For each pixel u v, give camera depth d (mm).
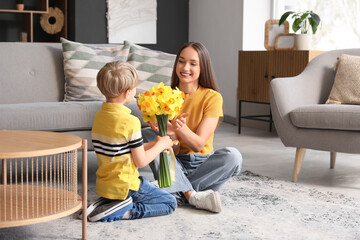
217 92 2373
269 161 3514
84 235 1846
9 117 2617
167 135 2299
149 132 2455
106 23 5953
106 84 1983
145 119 2170
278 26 4762
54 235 1912
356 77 3174
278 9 5469
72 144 1759
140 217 2131
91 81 3258
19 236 1896
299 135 2873
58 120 2744
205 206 2229
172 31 6441
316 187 2762
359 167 3334
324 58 3418
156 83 3344
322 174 3107
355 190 2713
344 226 2082
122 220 2105
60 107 2793
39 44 3381
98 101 3176
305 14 4504
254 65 4844
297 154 2902
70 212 1747
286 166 3344
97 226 2020
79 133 2848
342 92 3180
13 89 3184
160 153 2176
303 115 2824
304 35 4508
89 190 2584
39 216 1647
